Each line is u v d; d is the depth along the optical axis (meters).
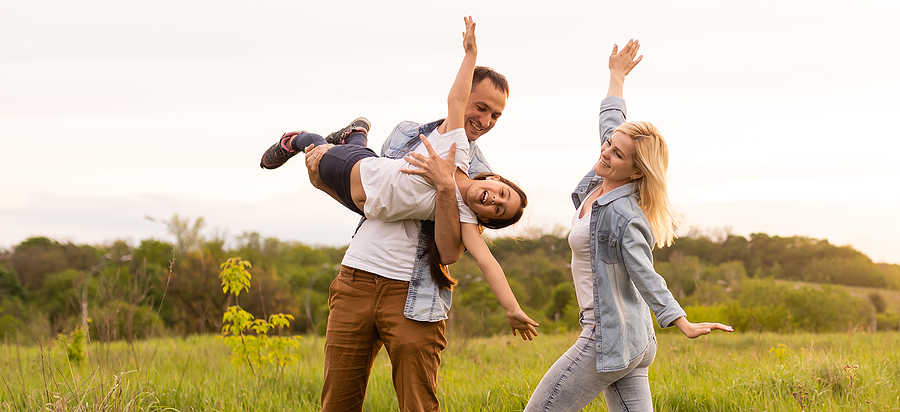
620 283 2.88
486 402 4.39
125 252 44.78
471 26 2.91
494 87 3.19
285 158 3.53
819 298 26.70
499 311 28.52
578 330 18.88
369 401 4.63
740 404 4.11
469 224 2.90
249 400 4.59
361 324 2.97
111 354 6.19
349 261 3.00
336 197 3.17
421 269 2.94
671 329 14.23
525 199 3.00
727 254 70.06
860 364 5.06
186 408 4.25
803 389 4.19
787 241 71.94
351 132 3.34
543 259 52.53
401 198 2.80
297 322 34.47
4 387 4.70
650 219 2.95
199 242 34.53
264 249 62.03
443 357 7.89
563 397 2.96
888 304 59.81
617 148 2.85
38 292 44.91
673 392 4.38
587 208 3.06
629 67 3.63
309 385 5.34
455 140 2.89
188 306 28.38
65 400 3.64
